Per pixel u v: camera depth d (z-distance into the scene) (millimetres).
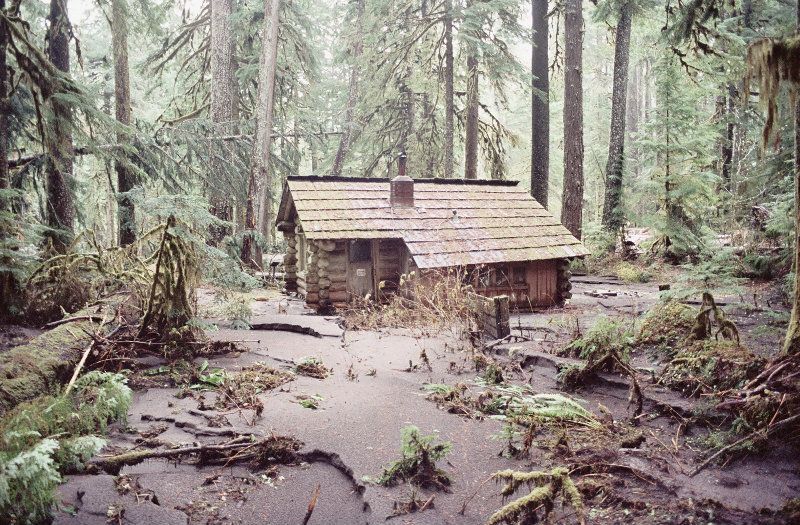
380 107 25641
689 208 19312
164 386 6105
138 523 3350
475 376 6840
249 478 4180
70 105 9188
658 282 17250
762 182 14953
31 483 3158
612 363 6301
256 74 22141
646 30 24547
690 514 3451
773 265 12953
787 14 19281
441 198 15094
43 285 8180
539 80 20797
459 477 4098
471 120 22078
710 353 5762
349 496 3916
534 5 20938
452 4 21844
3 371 5059
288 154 24547
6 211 7898
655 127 19406
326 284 13258
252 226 18969
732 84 20469
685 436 4777
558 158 35938
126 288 9141
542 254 13602
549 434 4887
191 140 17797
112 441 4586
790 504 3439
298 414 5320
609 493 3799
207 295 12875
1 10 8445
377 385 6395
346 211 13750
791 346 5270
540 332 9656
